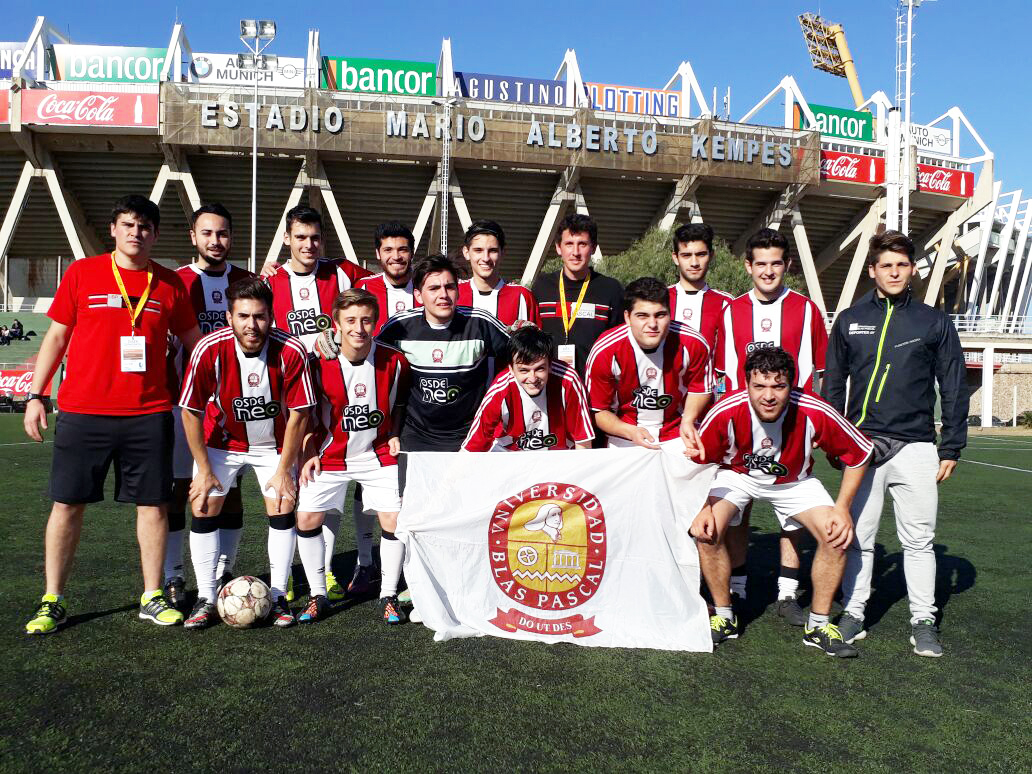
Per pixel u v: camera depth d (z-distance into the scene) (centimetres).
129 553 460
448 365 376
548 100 2939
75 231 2578
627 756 224
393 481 370
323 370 355
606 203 2852
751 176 2714
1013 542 552
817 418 326
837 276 3431
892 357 341
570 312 419
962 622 367
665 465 342
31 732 231
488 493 349
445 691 269
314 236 435
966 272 4041
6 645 306
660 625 331
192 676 278
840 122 3159
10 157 2553
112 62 2748
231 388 346
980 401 3027
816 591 328
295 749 223
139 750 221
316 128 2455
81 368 333
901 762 225
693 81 3080
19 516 564
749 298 422
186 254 2941
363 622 351
